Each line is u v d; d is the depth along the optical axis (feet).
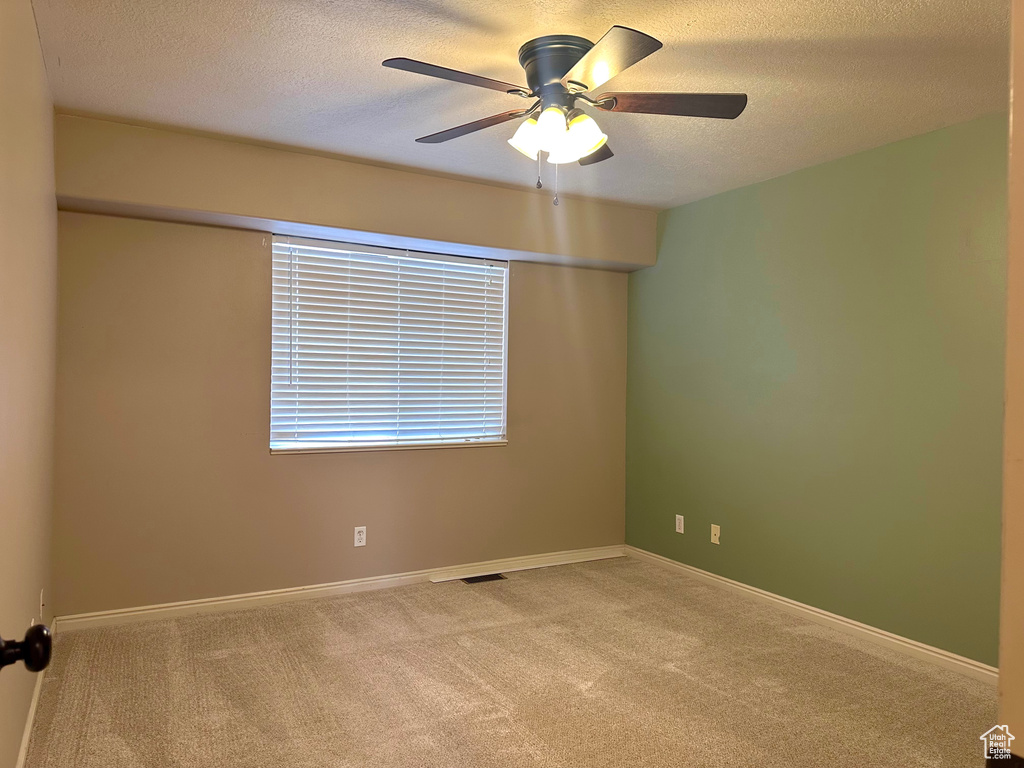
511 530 14.66
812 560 11.56
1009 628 1.86
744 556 12.83
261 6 6.75
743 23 6.99
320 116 9.64
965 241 9.47
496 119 7.44
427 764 7.09
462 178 12.59
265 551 12.11
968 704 8.55
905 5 6.63
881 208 10.54
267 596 12.10
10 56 5.29
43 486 8.82
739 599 12.63
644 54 6.01
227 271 11.74
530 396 14.87
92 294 10.78
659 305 14.98
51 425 9.84
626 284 15.85
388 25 7.11
